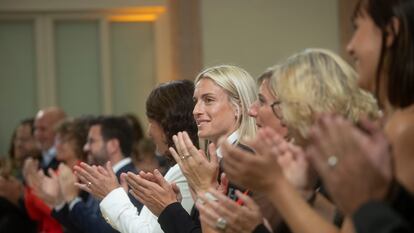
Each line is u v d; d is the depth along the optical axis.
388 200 2.50
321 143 2.49
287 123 3.00
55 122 10.39
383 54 2.74
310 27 11.18
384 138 2.50
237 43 11.29
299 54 3.07
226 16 11.29
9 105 12.87
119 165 6.81
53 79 12.80
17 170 10.21
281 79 3.02
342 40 11.03
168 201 3.98
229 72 4.50
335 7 11.11
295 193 2.71
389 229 2.37
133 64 12.78
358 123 2.76
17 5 12.62
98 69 12.84
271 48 11.26
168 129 4.89
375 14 2.75
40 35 12.76
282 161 2.84
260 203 3.21
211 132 4.44
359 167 2.45
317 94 2.95
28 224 8.47
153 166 7.94
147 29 12.72
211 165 3.69
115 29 12.74
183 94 4.93
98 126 7.04
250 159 2.71
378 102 2.89
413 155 2.61
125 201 4.61
